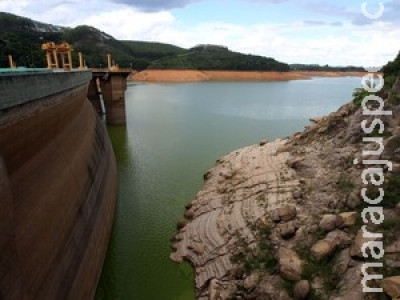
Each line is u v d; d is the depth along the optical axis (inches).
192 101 5565.9
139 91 7140.8
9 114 709.9
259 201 1407.5
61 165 1032.8
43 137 935.7
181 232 1451.8
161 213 1654.8
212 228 1373.0
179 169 2240.4
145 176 2114.9
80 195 1131.3
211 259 1232.8
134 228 1524.4
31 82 828.0
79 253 1003.9
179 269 1268.5
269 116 4232.3
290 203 1323.8
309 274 983.6
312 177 1430.9
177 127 3521.2
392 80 1669.5
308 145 1772.9
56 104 1042.1
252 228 1273.4
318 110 4785.9
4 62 4195.4
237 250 1211.2
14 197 721.0
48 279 794.2
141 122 3774.6
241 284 1082.1
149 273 1246.9
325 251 1007.6
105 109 3484.3
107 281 1202.6
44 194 865.5
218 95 6491.1
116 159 2438.5
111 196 1599.4
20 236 711.1
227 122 3799.2
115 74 3400.6
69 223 981.8
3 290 589.3
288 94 6855.3
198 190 1902.1
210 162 2381.9
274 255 1114.1
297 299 943.0
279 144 2039.9
